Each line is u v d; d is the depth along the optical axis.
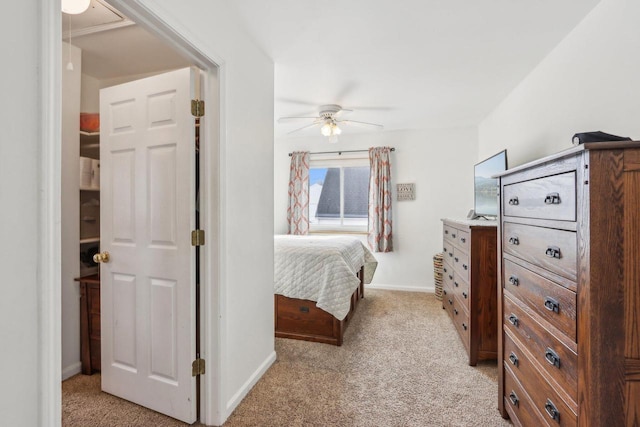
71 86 2.08
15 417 0.77
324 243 3.16
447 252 3.26
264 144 2.15
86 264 2.30
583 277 0.93
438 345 2.61
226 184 1.65
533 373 1.30
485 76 2.58
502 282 1.65
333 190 4.87
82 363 2.12
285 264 2.78
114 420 1.64
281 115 3.70
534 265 1.27
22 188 0.78
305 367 2.23
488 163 3.09
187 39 1.36
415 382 2.04
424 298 3.99
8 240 0.75
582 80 1.80
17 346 0.78
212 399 1.63
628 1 1.43
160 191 1.67
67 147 2.08
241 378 1.84
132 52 2.14
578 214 0.96
